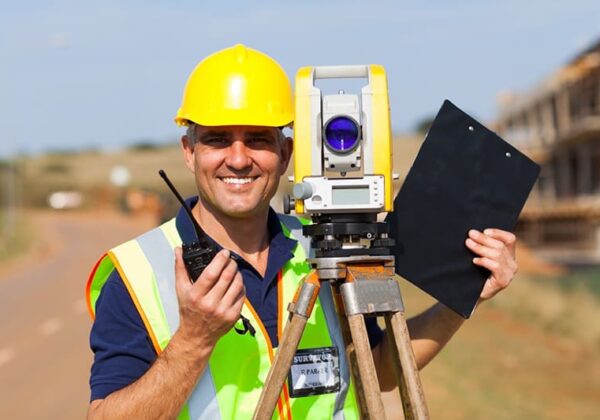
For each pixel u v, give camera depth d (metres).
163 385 2.64
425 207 3.24
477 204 3.24
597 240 40.97
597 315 16.17
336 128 2.81
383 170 2.82
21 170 106.00
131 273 2.95
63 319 17.42
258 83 2.98
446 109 3.25
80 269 31.86
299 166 2.82
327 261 2.82
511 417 9.00
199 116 2.95
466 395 10.02
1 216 68.00
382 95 2.83
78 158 119.94
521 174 3.25
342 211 2.82
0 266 34.66
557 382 11.29
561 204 42.12
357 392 3.03
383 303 2.82
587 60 39.47
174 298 2.93
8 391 10.22
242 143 2.96
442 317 3.33
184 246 2.68
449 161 3.24
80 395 9.91
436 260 3.22
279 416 3.00
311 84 2.83
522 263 32.56
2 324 16.97
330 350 3.11
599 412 9.43
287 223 3.37
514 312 17.64
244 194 2.98
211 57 3.06
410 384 2.80
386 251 2.89
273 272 3.08
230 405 2.92
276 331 3.05
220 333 2.64
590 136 41.97
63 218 82.31
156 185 91.81
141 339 2.88
